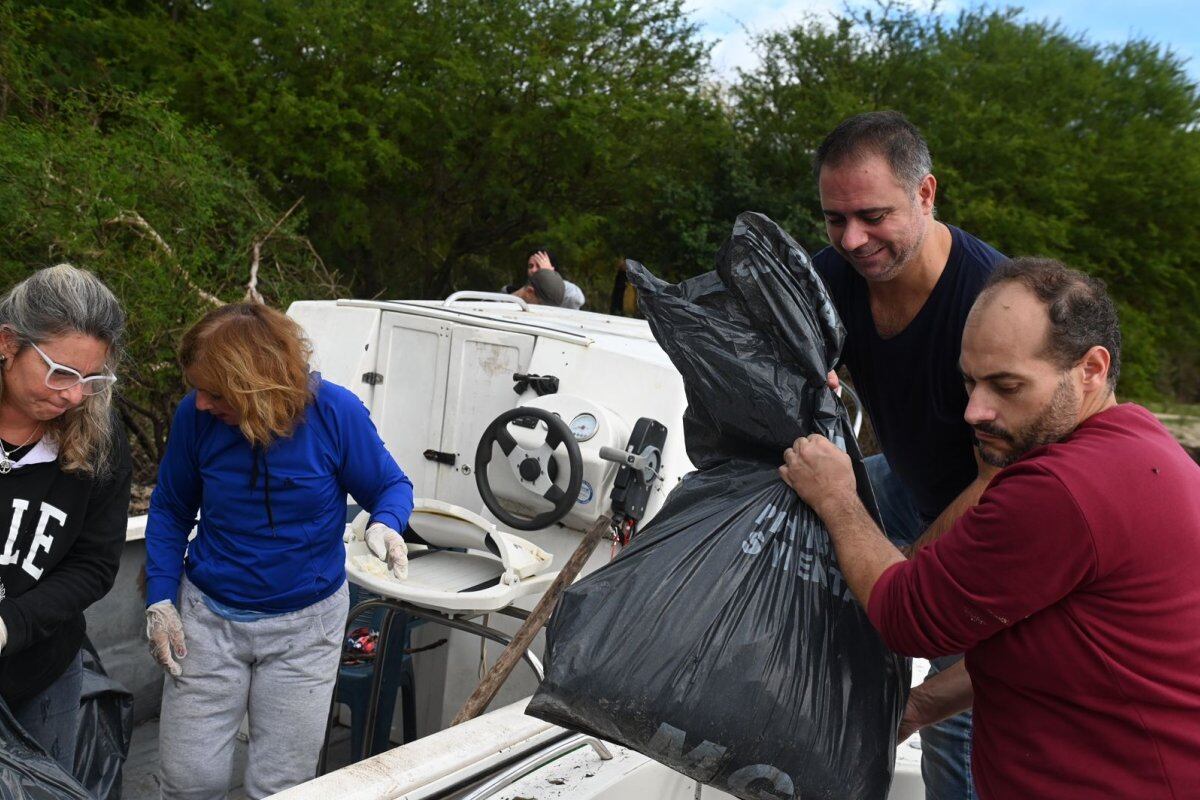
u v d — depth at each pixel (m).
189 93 10.09
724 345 1.87
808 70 13.76
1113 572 1.42
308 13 10.18
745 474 1.85
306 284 7.38
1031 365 1.47
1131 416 1.51
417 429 3.35
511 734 2.03
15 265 5.61
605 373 3.07
